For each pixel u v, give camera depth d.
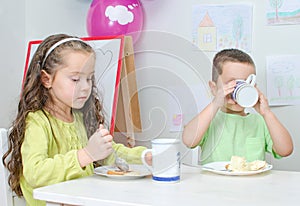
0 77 1.81
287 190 0.96
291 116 1.61
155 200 0.86
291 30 1.60
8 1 1.86
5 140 1.26
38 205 1.25
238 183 1.03
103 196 0.89
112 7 1.61
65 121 1.33
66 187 0.98
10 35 1.87
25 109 1.29
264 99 1.37
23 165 1.19
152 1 1.80
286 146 1.36
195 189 0.96
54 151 1.28
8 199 1.24
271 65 1.63
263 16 1.64
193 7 1.73
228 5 1.68
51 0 1.94
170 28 1.77
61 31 1.93
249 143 1.40
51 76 1.30
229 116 1.42
